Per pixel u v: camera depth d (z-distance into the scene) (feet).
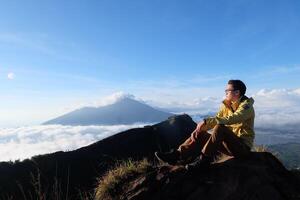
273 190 8.57
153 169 10.01
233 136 8.97
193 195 8.60
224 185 8.59
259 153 9.46
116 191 9.76
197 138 9.38
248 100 9.27
